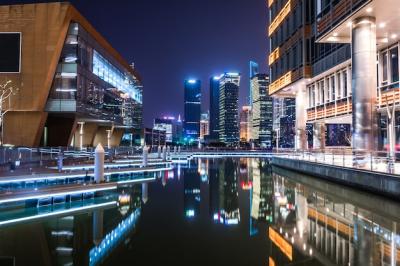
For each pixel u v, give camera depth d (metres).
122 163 34.53
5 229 11.30
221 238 10.48
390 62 29.91
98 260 8.41
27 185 19.98
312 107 46.31
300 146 48.91
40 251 9.05
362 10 23.59
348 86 36.22
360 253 8.99
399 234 10.87
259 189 21.53
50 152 38.22
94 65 60.66
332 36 29.30
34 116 49.66
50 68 49.84
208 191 20.69
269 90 57.22
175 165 44.94
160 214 13.88
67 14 49.81
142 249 9.34
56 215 13.47
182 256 8.78
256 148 120.81
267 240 10.28
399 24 25.69
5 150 27.02
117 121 76.69
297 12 44.59
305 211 14.63
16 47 50.00
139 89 107.69
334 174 24.11
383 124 31.67
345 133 63.69
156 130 148.38
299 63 43.84
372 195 18.30
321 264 8.19
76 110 51.34
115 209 14.82
